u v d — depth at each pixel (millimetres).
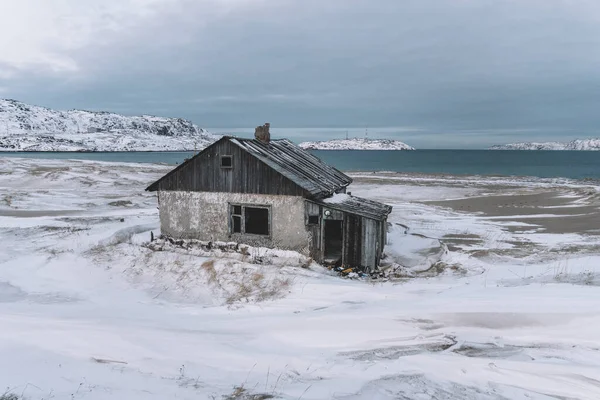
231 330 8680
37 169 56312
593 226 23438
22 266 15414
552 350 6508
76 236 19766
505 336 7211
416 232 22375
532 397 5102
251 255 16031
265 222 20859
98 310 11078
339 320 8633
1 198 32156
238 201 16781
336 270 15352
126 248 17016
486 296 9492
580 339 6773
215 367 6355
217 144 16984
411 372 5938
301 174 17016
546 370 5777
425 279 13969
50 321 8711
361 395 5234
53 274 14688
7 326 8023
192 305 11930
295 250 15984
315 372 6129
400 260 16781
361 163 143750
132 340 7484
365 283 13266
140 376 5879
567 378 5527
